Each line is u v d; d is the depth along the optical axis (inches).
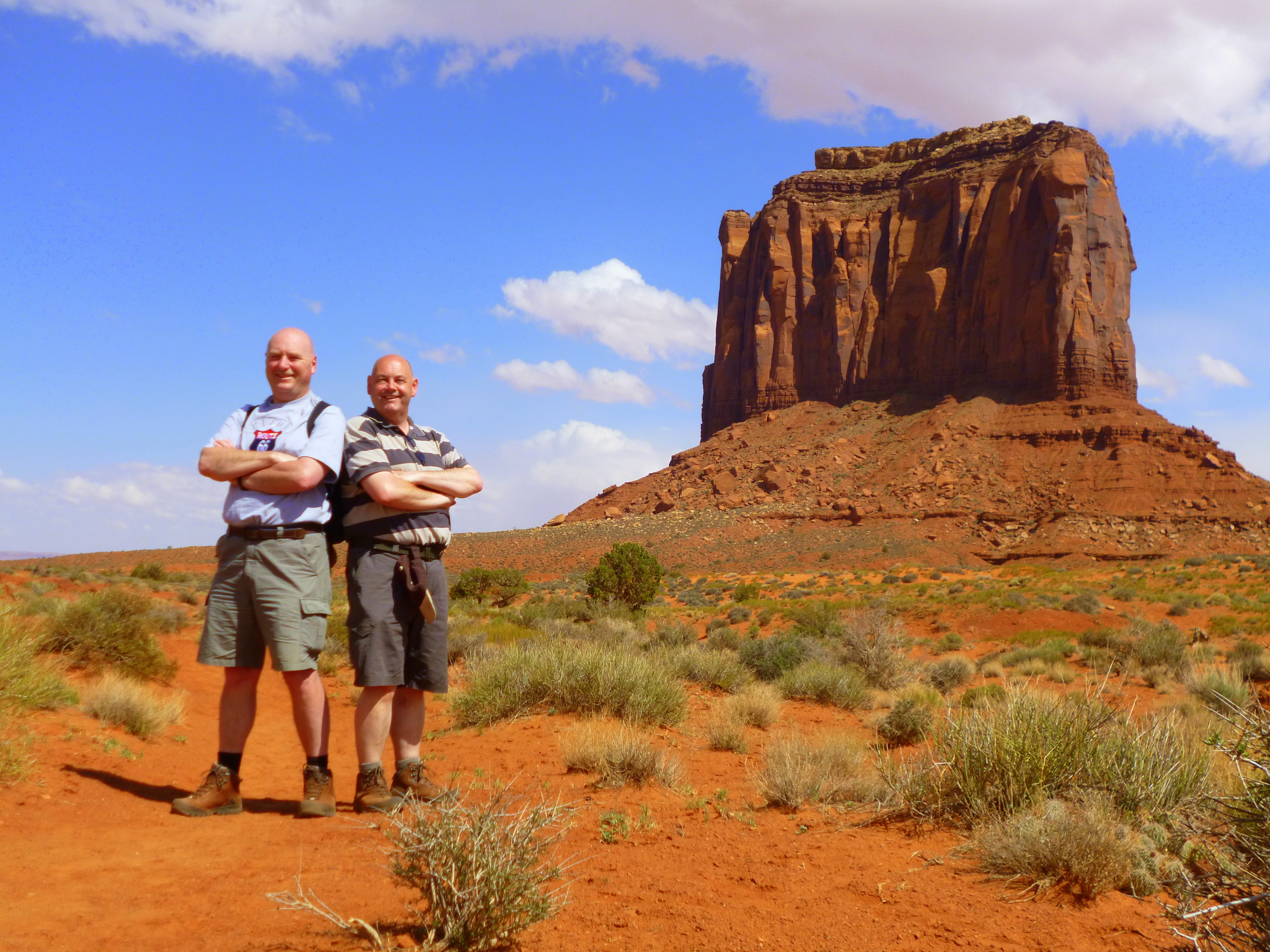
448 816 123.9
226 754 190.2
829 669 550.6
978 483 3996.1
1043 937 123.3
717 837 181.6
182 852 154.1
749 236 6412.4
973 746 195.0
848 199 5954.7
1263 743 130.9
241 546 188.1
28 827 158.2
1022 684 260.5
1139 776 189.6
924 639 1127.0
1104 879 142.4
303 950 109.7
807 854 166.1
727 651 689.6
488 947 114.8
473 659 534.6
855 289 5556.1
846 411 5315.0
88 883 132.0
